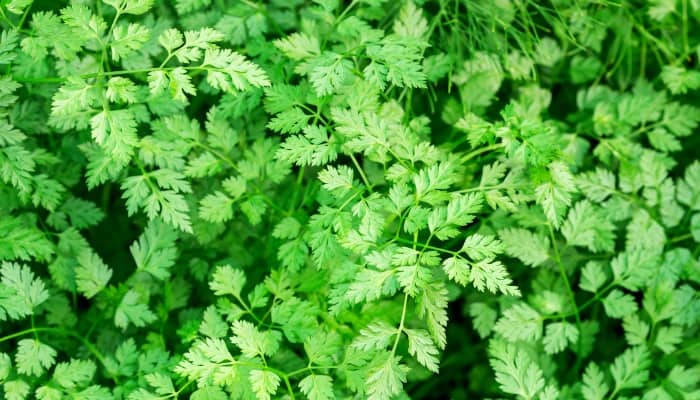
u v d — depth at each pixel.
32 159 0.60
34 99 0.61
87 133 0.62
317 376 0.57
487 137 0.58
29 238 0.59
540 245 0.63
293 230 0.60
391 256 0.56
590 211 0.64
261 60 0.62
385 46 0.58
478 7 0.63
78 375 0.58
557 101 0.70
